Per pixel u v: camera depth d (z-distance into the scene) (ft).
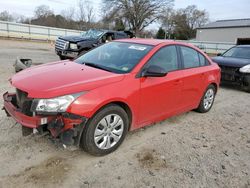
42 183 8.89
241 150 12.59
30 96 9.45
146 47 13.35
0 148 10.79
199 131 14.57
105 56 13.60
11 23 95.50
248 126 16.10
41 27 102.32
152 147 12.10
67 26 186.29
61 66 12.55
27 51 52.54
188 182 9.61
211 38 174.50
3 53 43.88
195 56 16.14
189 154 11.72
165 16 163.32
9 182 8.80
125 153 11.34
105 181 9.29
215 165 10.95
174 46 14.43
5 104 11.27
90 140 10.20
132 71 11.68
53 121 9.35
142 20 156.56
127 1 152.66
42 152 10.75
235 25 162.71
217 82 18.28
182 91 14.48
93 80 10.43
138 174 9.87
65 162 10.22
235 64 26.81
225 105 20.83
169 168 10.43
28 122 9.60
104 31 38.93
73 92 9.57
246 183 9.86
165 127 14.74
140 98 11.74
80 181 9.17
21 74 11.60
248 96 24.88
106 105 10.46
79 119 9.52
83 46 34.53
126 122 11.50
